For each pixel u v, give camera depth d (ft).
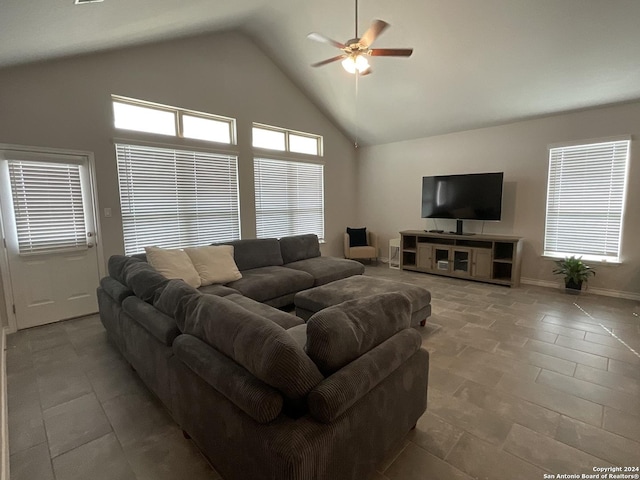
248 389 3.69
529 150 15.43
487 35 11.58
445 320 11.06
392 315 5.20
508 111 15.02
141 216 13.10
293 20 13.78
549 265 15.29
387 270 19.36
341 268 13.80
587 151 13.93
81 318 11.55
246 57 15.85
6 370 7.97
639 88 11.93
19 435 5.76
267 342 3.70
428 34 12.27
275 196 17.99
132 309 7.02
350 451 3.97
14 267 10.32
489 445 5.41
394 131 19.38
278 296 11.59
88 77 11.37
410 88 15.40
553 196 14.99
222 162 15.42
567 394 6.82
